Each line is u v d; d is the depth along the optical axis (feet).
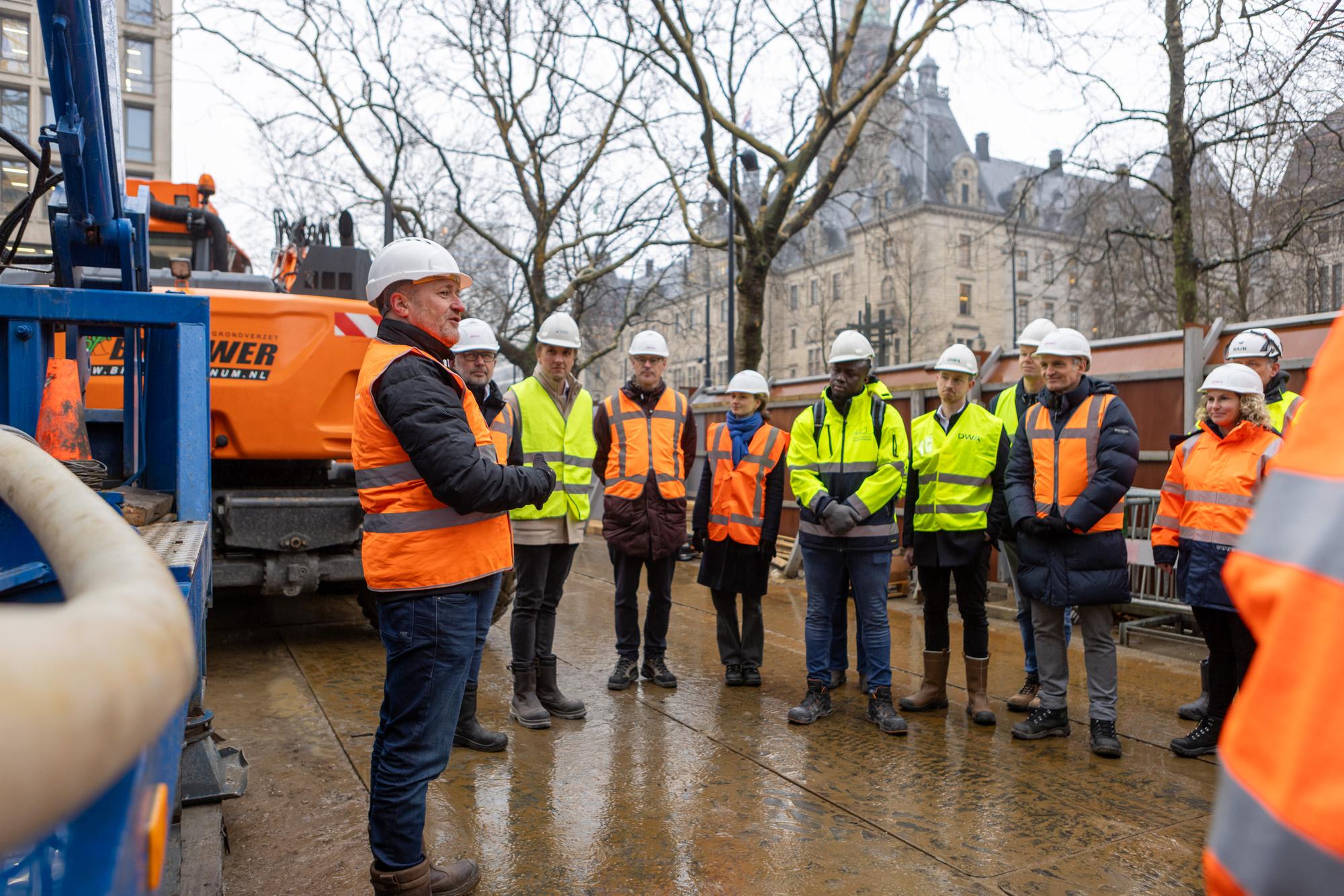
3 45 71.56
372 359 9.14
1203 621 14.85
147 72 112.06
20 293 8.34
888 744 15.19
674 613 26.27
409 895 8.91
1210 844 2.35
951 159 195.52
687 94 47.91
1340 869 2.00
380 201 65.41
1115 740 14.69
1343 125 38.99
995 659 21.02
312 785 12.98
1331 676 2.11
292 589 19.62
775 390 40.14
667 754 14.51
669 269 68.54
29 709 1.33
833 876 10.56
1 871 2.19
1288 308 57.57
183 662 1.80
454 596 9.12
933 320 185.78
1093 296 73.72
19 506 2.85
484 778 13.41
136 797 2.19
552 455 15.99
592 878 10.46
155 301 8.78
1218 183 49.21
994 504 16.62
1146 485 24.72
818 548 16.55
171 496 9.20
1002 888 10.32
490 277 80.74
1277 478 2.51
